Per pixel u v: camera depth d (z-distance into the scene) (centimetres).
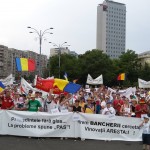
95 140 1481
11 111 1472
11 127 1469
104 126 1508
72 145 1316
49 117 1477
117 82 10281
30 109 1511
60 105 1609
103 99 1792
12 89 2273
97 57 10219
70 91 1741
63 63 10638
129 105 1725
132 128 1529
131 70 11069
